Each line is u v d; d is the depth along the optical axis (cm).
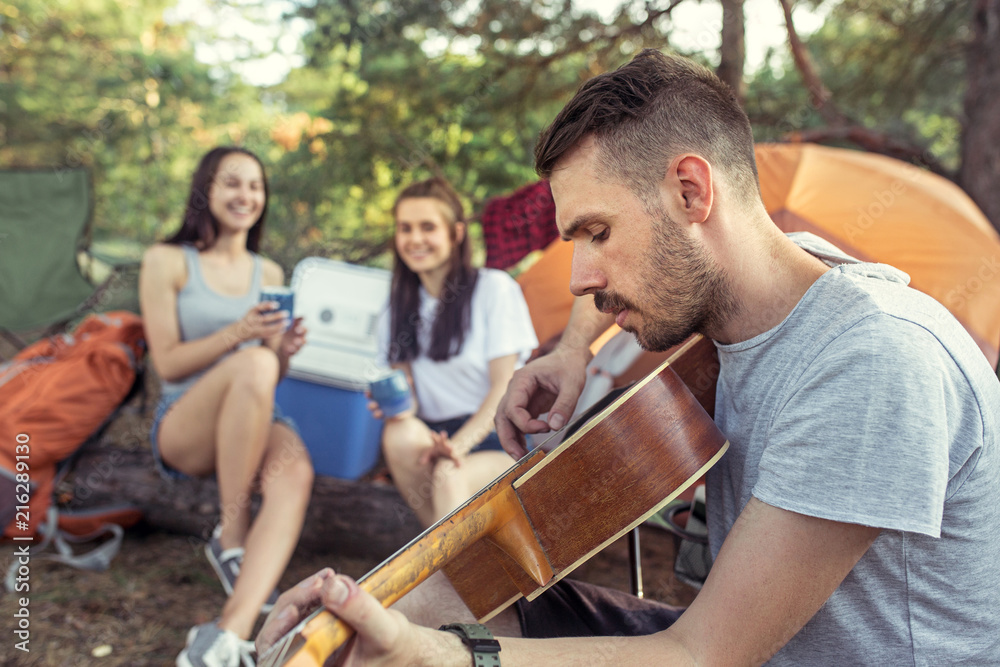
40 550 263
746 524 86
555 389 136
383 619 74
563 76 496
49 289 368
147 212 798
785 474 85
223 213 259
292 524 216
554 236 346
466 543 97
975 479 86
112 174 808
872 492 80
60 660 198
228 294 261
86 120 845
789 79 552
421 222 246
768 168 287
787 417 87
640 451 99
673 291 95
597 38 461
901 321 84
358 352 275
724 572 85
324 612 75
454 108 495
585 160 94
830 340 88
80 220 376
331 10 480
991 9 450
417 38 488
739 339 99
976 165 443
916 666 90
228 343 234
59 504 272
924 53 513
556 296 275
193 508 274
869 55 528
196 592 243
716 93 95
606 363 187
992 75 445
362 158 516
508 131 508
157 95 828
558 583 121
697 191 92
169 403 242
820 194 271
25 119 839
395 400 225
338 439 277
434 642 80
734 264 95
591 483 99
